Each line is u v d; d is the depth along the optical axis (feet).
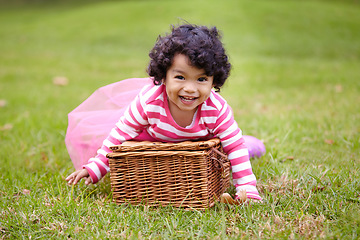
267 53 31.65
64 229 6.81
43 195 8.07
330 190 7.88
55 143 11.68
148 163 7.45
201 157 7.14
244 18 39.50
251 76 22.79
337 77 21.33
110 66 26.86
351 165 9.15
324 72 23.48
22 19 54.80
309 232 6.48
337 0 56.39
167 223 6.73
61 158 10.55
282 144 10.82
